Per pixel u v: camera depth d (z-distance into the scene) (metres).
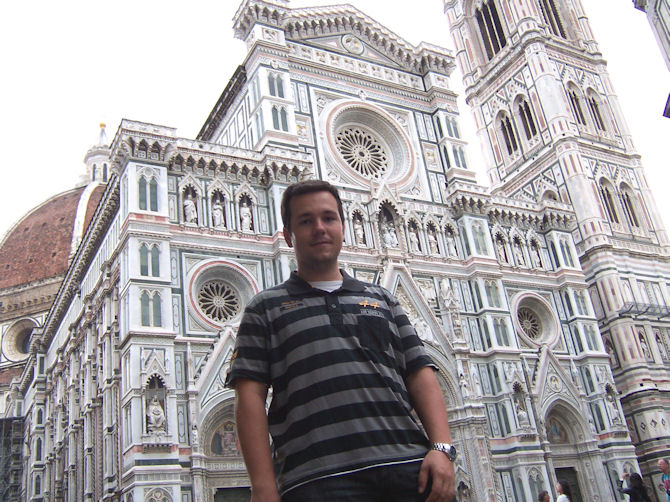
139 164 46.09
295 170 51.62
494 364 53.88
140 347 40.75
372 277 52.72
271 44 56.44
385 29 65.50
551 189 74.25
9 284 103.31
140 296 42.19
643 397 63.03
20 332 99.12
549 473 51.47
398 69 65.12
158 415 39.38
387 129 61.47
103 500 44.31
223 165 49.69
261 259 48.38
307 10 60.81
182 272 44.91
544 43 79.25
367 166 59.91
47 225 110.12
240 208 49.44
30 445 75.81
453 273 56.97
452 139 63.16
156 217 44.94
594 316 62.44
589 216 70.19
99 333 52.72
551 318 60.75
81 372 58.75
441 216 59.34
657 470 60.69
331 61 60.91
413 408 7.84
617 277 68.12
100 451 49.19
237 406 7.20
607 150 76.81
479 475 48.62
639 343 66.19
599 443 56.44
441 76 66.19
